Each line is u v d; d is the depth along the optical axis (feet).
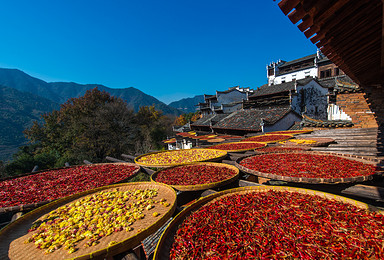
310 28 7.74
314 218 7.43
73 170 17.72
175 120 229.66
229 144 27.45
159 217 8.23
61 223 8.38
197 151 23.50
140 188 11.94
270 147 21.11
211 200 9.58
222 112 114.01
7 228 8.07
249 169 12.82
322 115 76.28
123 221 8.15
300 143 20.85
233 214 8.24
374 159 12.55
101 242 6.92
